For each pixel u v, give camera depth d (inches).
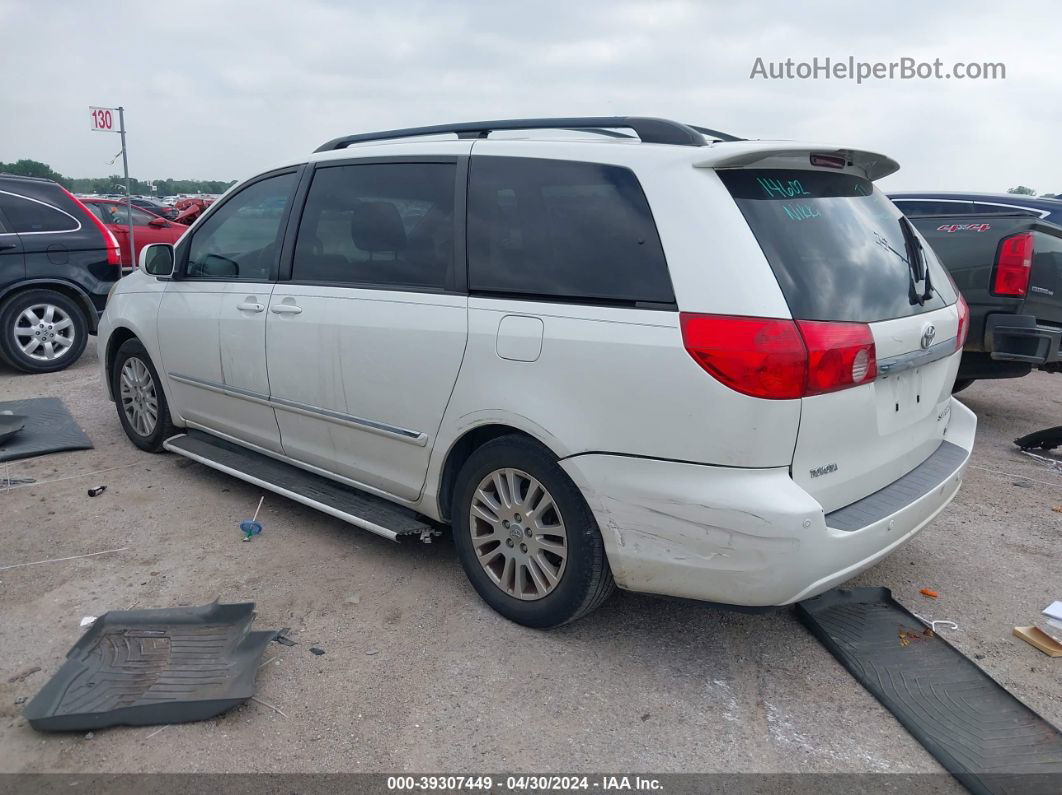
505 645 130.1
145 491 191.8
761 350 104.3
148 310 201.6
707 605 115.0
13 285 312.7
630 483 114.6
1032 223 236.7
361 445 153.6
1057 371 267.1
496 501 135.0
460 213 137.3
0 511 179.3
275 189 174.1
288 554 160.4
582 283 120.3
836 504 116.0
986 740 108.7
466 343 131.0
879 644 130.8
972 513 189.5
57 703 110.4
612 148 122.6
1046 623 141.1
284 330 162.2
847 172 130.3
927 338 125.6
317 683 120.0
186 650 123.6
